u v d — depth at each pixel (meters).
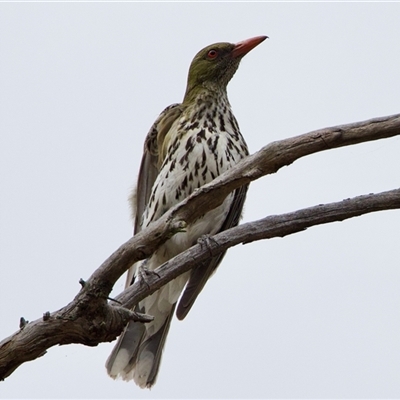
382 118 7.64
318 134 7.78
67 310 7.50
